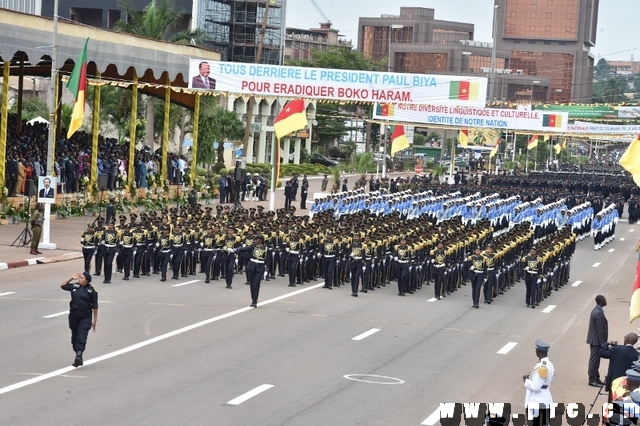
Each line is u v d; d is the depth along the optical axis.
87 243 37.53
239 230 40.00
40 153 55.88
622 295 42.59
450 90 53.25
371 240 39.34
